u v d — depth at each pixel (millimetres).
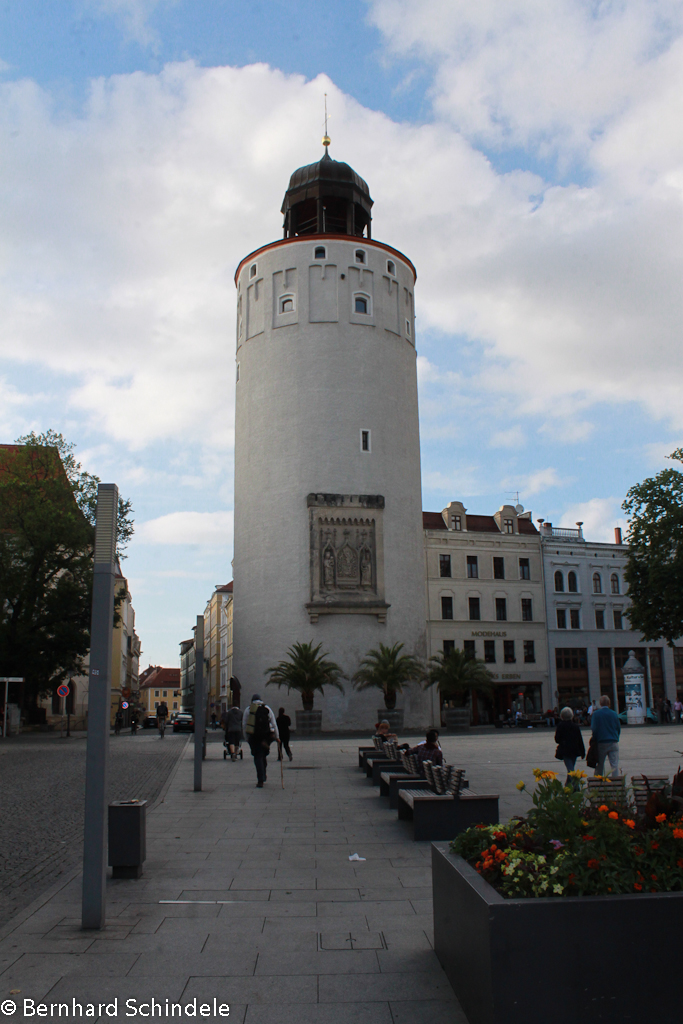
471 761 22219
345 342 48812
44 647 43438
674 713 58562
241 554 48938
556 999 4234
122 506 46406
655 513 29109
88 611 44406
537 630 61281
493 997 4219
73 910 7121
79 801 14906
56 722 62844
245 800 15047
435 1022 4738
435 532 59938
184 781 18531
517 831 5512
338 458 47406
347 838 10867
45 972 5543
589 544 64000
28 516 43000
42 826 11883
